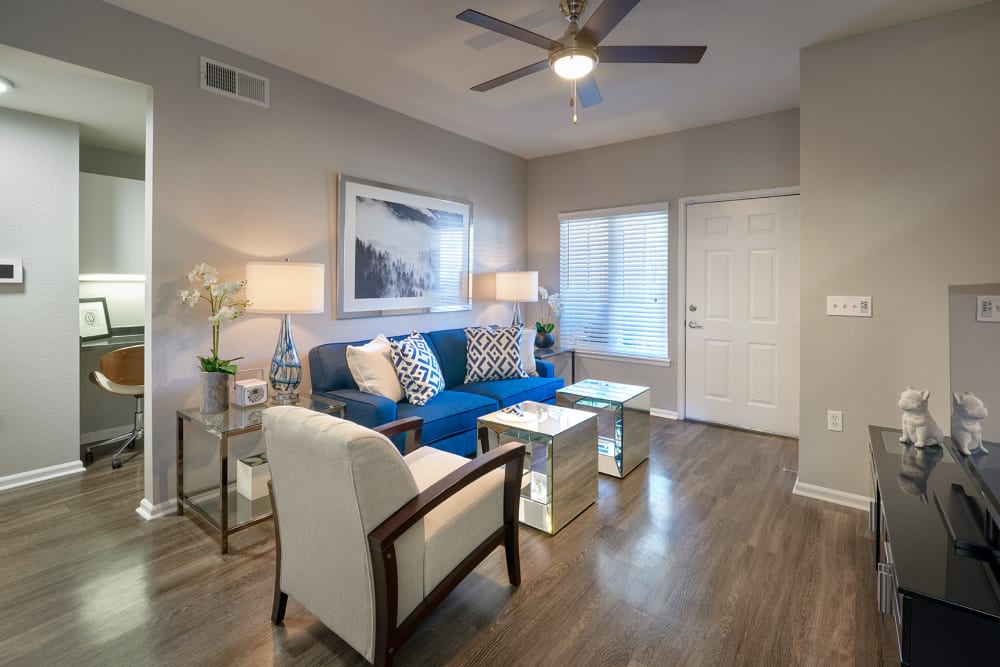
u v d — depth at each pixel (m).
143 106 2.98
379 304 3.78
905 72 2.54
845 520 2.59
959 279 2.46
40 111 3.06
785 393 4.01
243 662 1.62
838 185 2.72
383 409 2.81
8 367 3.01
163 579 2.07
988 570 1.25
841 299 2.74
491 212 4.86
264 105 3.02
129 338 3.93
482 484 1.93
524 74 2.38
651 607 1.90
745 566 2.18
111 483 3.08
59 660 1.62
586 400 3.27
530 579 2.09
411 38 2.74
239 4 2.41
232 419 2.46
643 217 4.64
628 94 3.54
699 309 4.37
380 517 1.47
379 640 1.46
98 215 3.70
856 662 1.62
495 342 4.11
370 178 3.68
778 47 2.82
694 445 3.80
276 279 2.69
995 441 1.78
